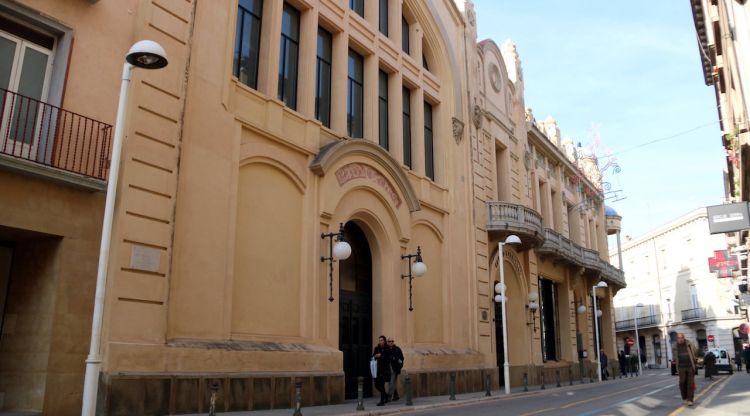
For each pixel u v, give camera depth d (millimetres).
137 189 11617
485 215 25812
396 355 15922
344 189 17703
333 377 15453
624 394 20000
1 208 9883
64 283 10539
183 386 11586
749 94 17922
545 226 36062
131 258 11289
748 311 48750
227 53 14234
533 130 33688
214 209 13266
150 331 11430
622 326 72125
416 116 22797
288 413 12320
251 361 13250
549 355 33375
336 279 16906
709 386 24078
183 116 12781
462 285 23438
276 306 14914
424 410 14492
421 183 22141
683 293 60469
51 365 10203
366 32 20297
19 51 10711
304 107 17016
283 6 17266
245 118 14680
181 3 13188
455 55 25688
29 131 10617
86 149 11039
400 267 19953
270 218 15227
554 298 35500
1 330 11055
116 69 11781
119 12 11984
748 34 17203
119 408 10500
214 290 12961
